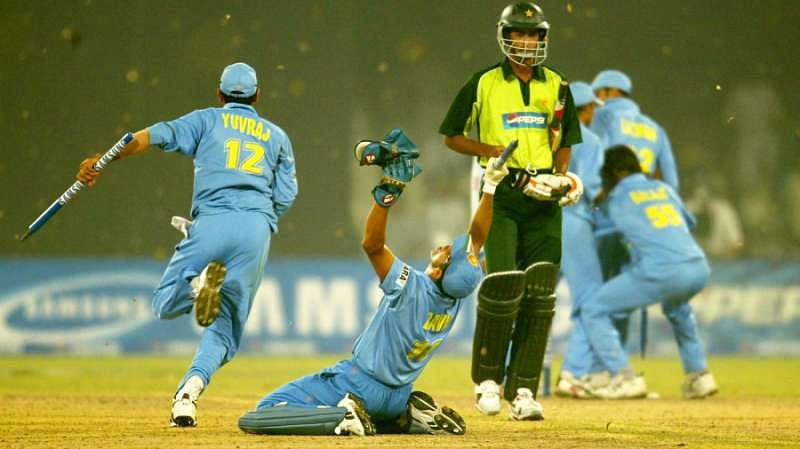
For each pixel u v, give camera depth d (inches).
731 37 3233.3
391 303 829.2
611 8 3228.3
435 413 884.0
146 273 2792.8
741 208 3203.7
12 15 3041.3
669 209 1563.7
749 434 956.0
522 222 1048.8
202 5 3129.9
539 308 1060.5
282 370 2140.7
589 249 1557.6
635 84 3248.0
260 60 3159.5
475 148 1040.8
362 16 3176.7
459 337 2790.4
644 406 1347.2
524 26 1024.2
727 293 2839.6
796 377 2064.5
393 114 3191.4
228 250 954.7
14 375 1947.6
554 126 1047.0
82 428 948.0
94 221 3048.7
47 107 3063.5
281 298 2775.6
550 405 1359.5
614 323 1637.6
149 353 2753.4
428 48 3193.9
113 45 3090.6
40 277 2755.9
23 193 3043.8
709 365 2458.2
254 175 978.7
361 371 860.6
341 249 3147.1
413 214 3107.8
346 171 3164.4
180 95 3127.5
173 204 3073.3
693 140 3238.2
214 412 1155.9
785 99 3238.2
